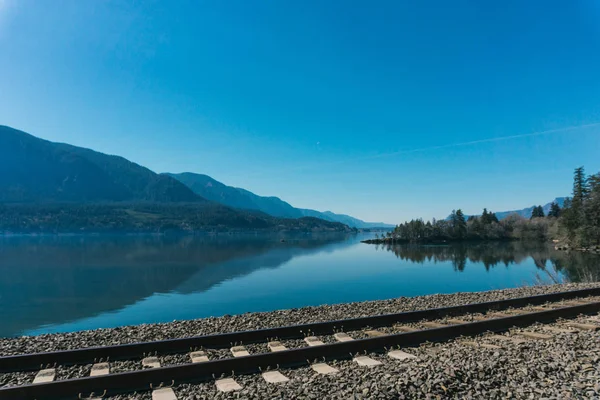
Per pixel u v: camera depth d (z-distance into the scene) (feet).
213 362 23.97
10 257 251.80
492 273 150.51
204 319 43.34
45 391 20.95
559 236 312.09
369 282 125.90
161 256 258.98
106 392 21.71
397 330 35.96
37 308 89.15
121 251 313.12
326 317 43.78
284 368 25.30
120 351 27.78
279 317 43.62
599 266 163.32
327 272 159.33
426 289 107.96
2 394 20.39
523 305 48.06
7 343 34.78
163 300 95.81
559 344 27.96
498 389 19.43
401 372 21.86
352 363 26.23
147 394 21.65
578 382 20.11
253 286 118.11
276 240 576.20
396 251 308.81
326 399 18.71
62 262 217.15
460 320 39.86
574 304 48.65
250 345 31.01
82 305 92.27
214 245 415.44
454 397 18.72
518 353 25.66
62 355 26.68
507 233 481.05
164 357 27.86
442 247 358.64
